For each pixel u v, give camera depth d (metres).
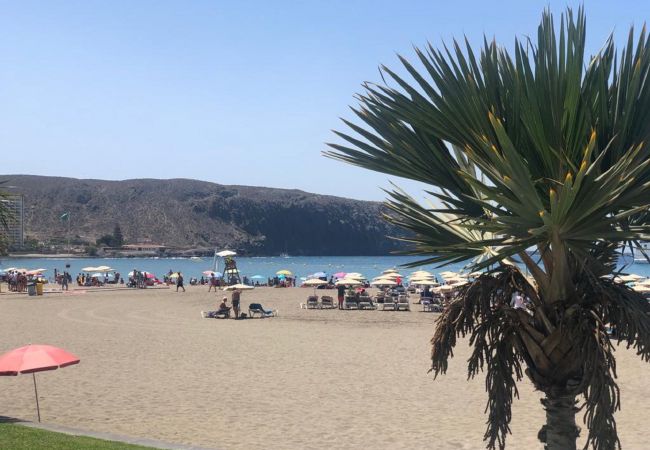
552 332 4.86
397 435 11.30
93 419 12.20
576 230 4.34
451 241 5.32
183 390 15.07
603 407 4.54
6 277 73.94
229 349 22.11
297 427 11.79
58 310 39.09
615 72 4.91
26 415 12.45
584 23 4.55
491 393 5.11
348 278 49.00
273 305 44.25
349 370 17.94
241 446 10.53
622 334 4.80
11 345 22.98
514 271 5.18
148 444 9.13
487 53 4.78
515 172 4.09
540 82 4.53
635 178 4.37
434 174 5.02
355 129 5.11
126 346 22.78
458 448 10.55
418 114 4.79
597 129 4.73
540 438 5.16
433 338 5.30
